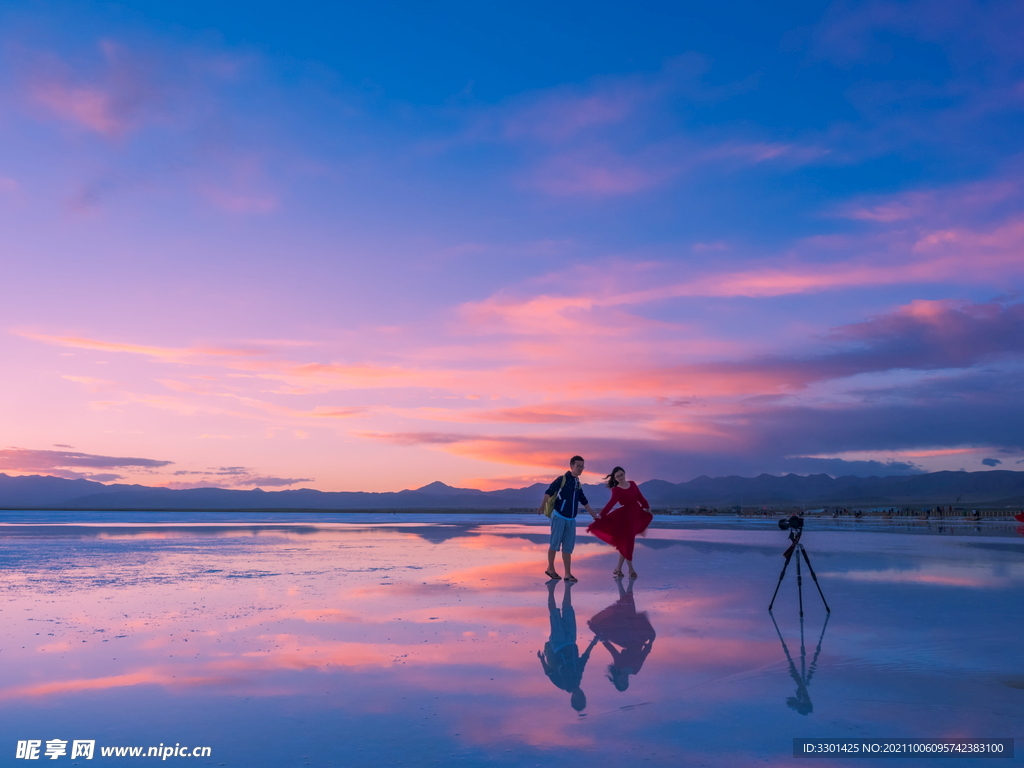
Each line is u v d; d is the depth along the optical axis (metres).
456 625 7.18
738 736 3.94
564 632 6.83
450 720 4.19
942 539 22.14
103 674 5.23
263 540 21.58
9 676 5.16
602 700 4.61
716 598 9.17
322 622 7.32
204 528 31.05
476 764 3.50
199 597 9.05
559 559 15.11
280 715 4.28
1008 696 4.72
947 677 5.21
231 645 6.21
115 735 3.92
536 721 4.18
